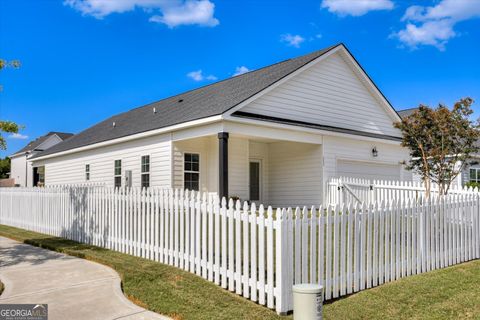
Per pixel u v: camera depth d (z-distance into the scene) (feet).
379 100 63.72
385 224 23.99
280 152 60.03
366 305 19.88
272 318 17.84
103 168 65.21
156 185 53.36
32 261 27.66
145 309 18.44
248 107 48.11
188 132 48.62
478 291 22.56
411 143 42.39
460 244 29.48
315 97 55.83
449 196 29.17
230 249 20.75
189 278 22.26
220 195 43.65
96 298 19.72
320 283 19.97
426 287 22.79
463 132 38.73
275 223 18.83
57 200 39.47
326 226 20.65
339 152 55.57
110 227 31.40
